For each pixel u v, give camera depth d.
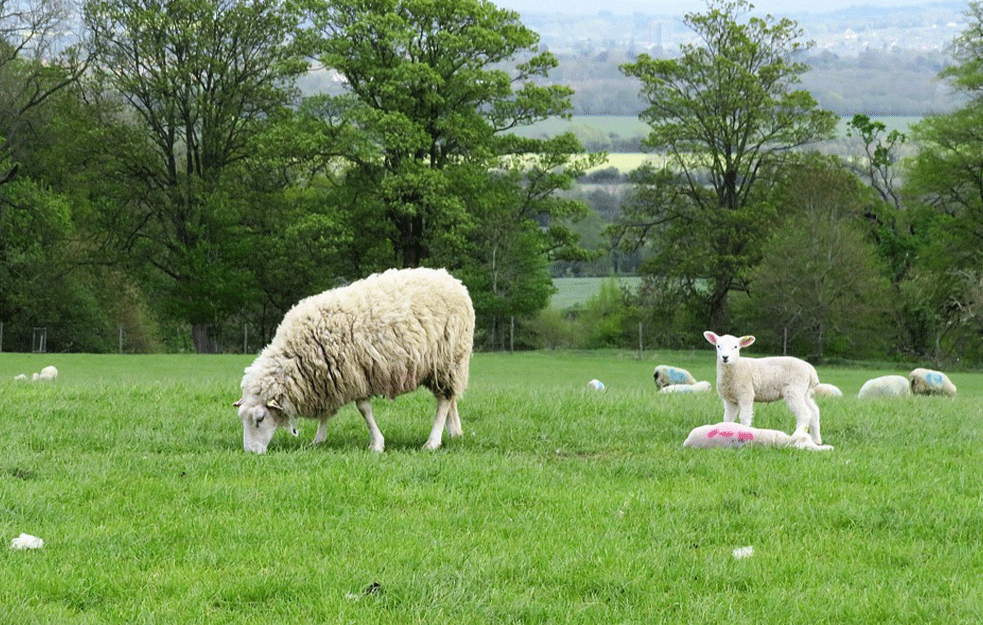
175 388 14.34
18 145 49.97
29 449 9.82
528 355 47.34
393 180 42.88
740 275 54.25
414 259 48.50
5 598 5.66
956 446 10.95
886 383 19.38
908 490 8.39
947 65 55.16
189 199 48.72
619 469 9.23
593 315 67.75
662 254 57.78
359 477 8.43
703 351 52.47
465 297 10.52
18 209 46.78
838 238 49.97
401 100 45.28
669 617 5.61
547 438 11.10
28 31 46.66
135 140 47.62
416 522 7.26
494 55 47.50
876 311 50.44
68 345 55.16
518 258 50.25
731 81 55.31
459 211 43.44
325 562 6.27
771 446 10.40
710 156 58.41
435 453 9.84
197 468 8.91
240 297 48.91
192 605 5.61
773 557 6.61
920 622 5.55
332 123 46.44
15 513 7.25
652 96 58.38
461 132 44.41
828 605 5.77
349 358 9.88
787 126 55.50
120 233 49.78
